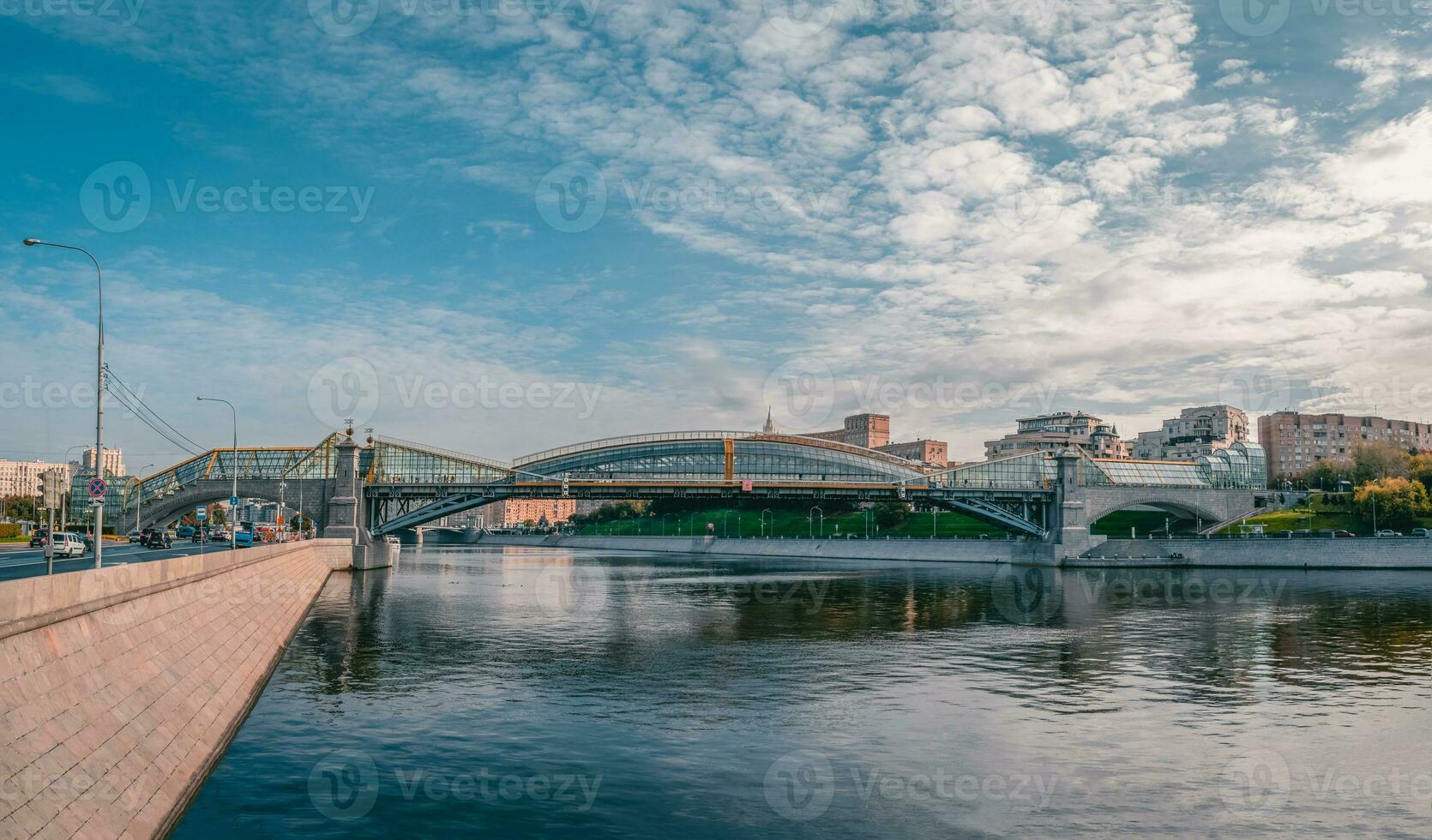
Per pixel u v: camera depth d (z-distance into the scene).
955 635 61.03
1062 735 33.84
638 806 25.81
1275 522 159.88
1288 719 36.41
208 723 29.31
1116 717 36.56
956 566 155.62
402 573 126.81
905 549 176.50
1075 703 39.19
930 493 146.38
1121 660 50.66
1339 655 52.62
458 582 108.81
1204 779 28.67
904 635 60.94
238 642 39.84
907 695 40.62
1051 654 52.88
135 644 25.95
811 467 148.38
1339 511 161.25
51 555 40.84
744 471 147.00
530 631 61.94
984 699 39.78
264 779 27.34
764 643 56.81
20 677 18.30
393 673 45.00
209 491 132.38
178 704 27.22
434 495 133.12
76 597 22.22
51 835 16.55
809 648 54.72
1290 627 65.88
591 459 144.75
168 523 138.12
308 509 131.38
